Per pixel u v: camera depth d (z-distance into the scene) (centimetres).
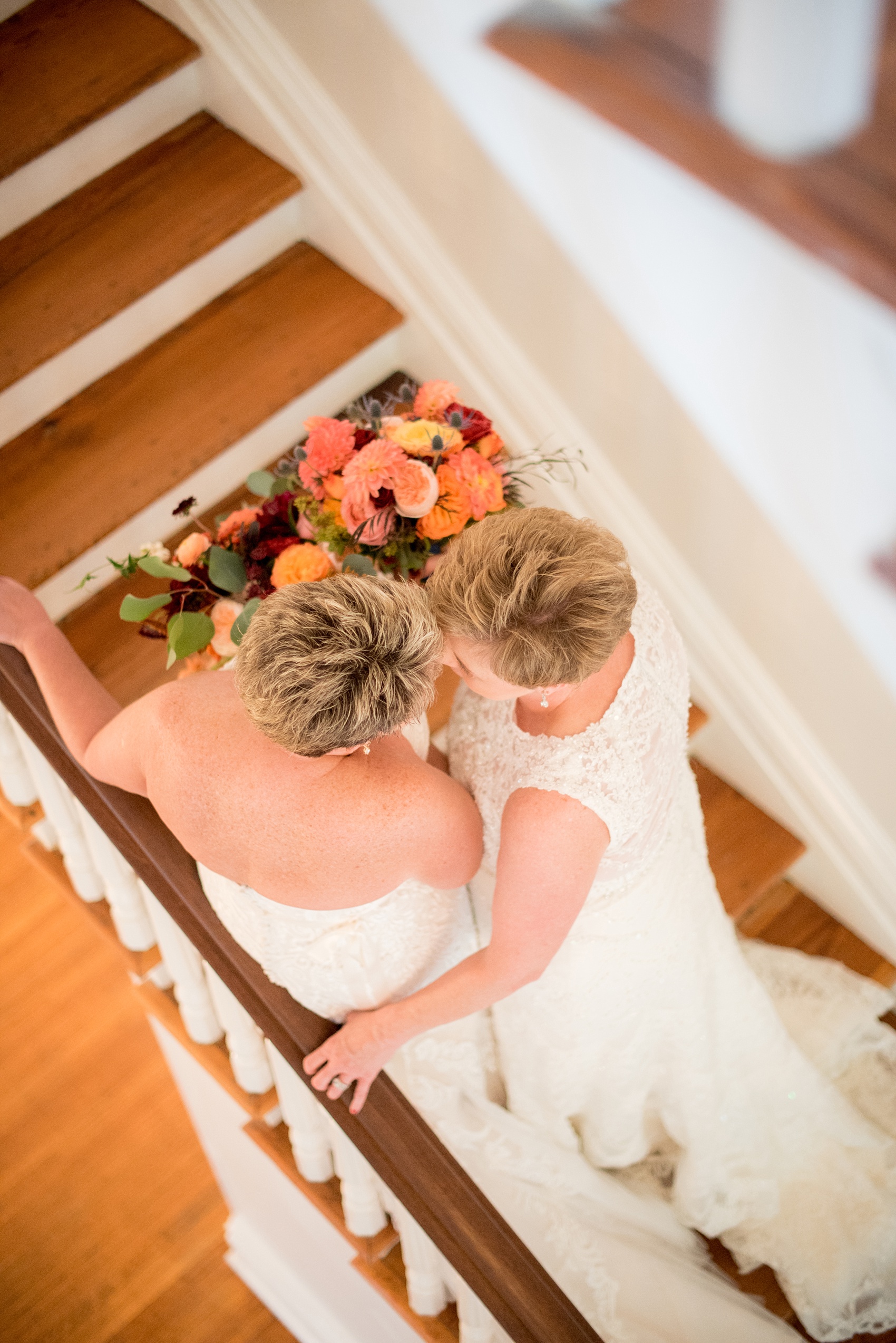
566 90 119
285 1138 209
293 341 249
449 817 134
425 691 113
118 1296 286
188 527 246
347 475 158
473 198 217
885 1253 208
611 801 141
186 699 132
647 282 191
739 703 245
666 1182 216
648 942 172
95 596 238
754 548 212
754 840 262
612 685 144
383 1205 196
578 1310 161
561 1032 179
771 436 190
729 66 94
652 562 238
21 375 223
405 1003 150
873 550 189
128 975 324
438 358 256
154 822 151
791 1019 239
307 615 107
